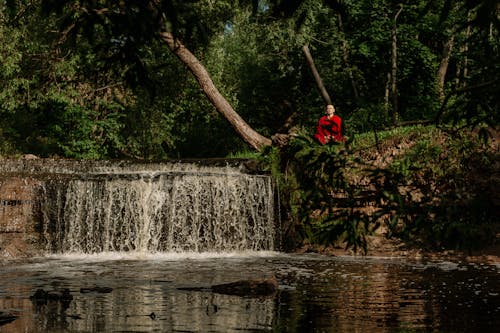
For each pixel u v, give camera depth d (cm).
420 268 1161
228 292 833
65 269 1130
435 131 1546
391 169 375
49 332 571
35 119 3141
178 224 1591
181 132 3956
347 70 3036
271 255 1457
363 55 3072
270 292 837
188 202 1597
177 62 2912
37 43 2556
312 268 1159
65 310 687
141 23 313
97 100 2917
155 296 795
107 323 614
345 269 1142
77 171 1981
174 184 1593
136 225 1581
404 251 1402
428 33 3036
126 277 1009
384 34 2897
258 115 4025
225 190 1617
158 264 1227
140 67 347
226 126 3966
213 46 2986
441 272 1096
